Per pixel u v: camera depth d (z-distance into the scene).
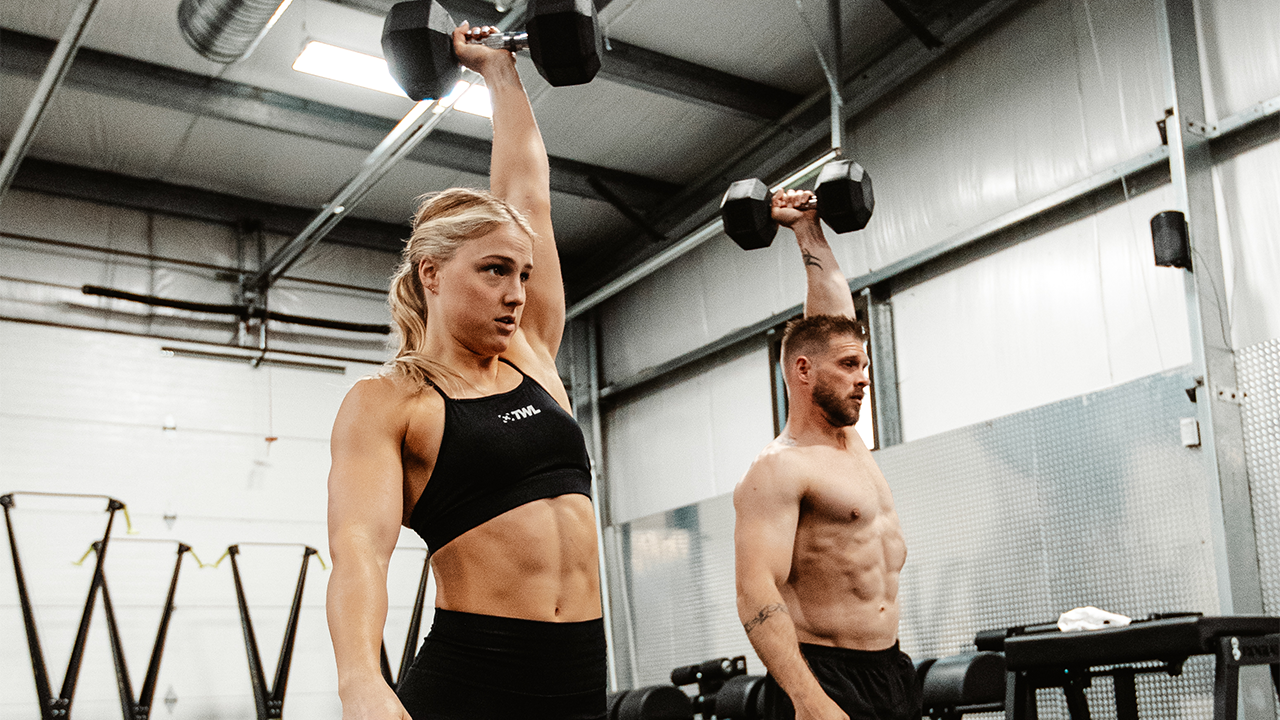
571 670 1.59
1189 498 4.63
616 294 9.02
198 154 7.61
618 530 8.31
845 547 2.85
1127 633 2.89
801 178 5.93
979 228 5.93
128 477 7.53
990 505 5.50
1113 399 5.00
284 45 6.40
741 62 6.73
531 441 1.63
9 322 7.41
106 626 7.18
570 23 2.31
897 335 6.48
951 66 6.21
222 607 7.61
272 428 8.12
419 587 7.65
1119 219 5.30
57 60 5.30
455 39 2.38
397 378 1.62
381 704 1.35
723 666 6.11
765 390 7.48
